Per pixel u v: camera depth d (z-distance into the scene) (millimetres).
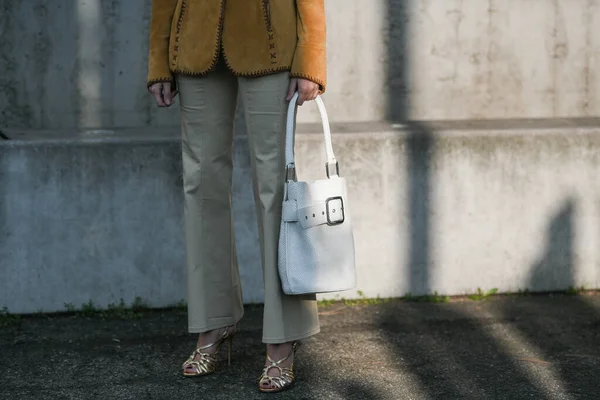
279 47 3086
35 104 4453
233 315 3422
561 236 4309
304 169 4145
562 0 4652
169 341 3805
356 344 3742
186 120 3260
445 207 4238
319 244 3080
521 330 3902
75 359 3607
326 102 4594
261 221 3246
